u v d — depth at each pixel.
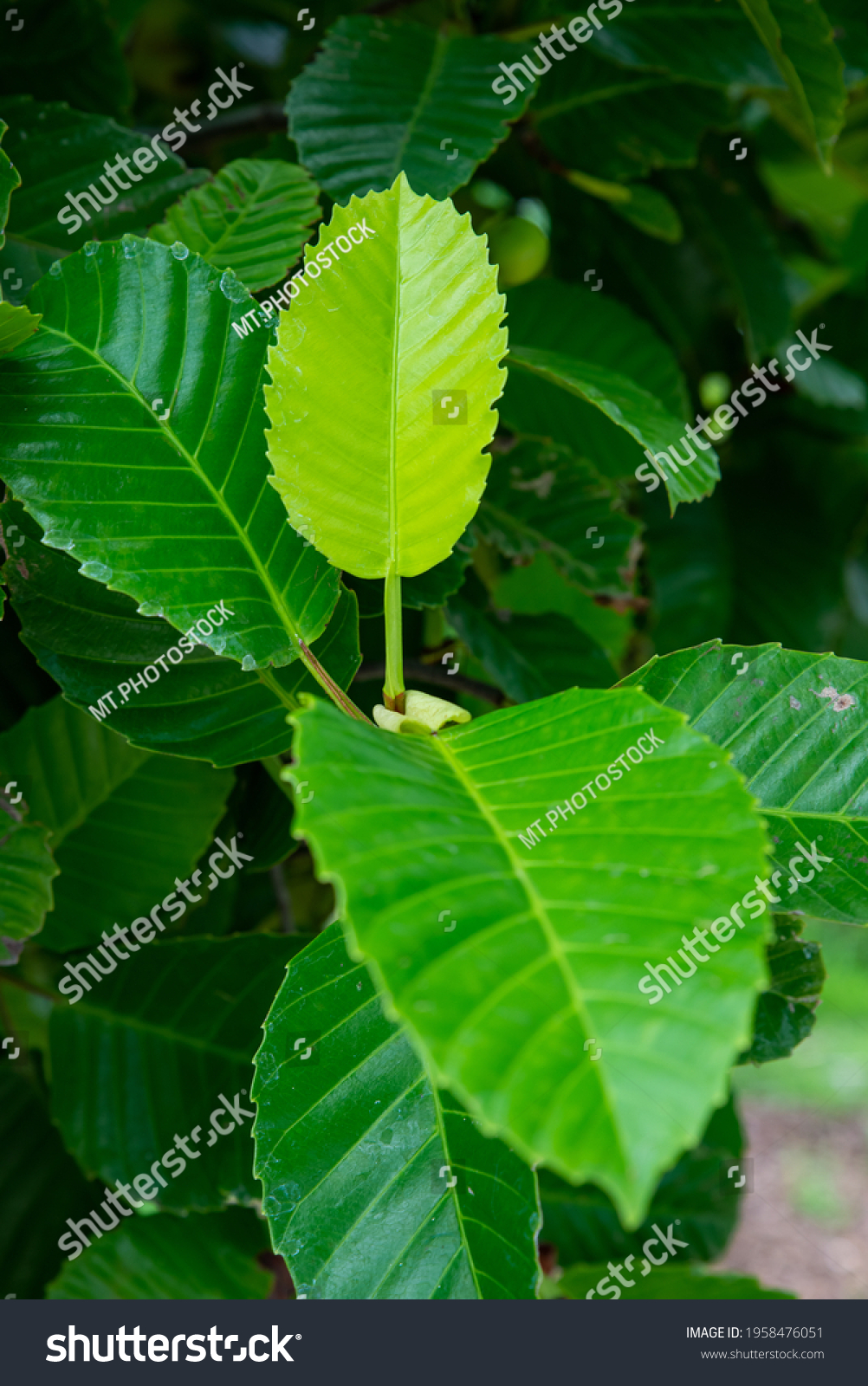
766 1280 3.13
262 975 1.07
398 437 0.83
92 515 0.84
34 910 0.94
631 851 0.72
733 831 0.72
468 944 0.69
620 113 1.27
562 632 1.14
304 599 0.86
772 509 1.68
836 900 0.90
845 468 1.70
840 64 1.07
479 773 0.77
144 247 0.87
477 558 1.29
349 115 1.04
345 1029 0.88
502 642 1.12
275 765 1.02
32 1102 1.18
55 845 1.06
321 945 0.89
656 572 1.56
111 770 1.05
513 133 1.33
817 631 1.64
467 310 0.82
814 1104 3.75
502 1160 0.88
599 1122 0.64
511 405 1.25
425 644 1.14
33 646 0.90
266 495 0.86
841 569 1.69
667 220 1.36
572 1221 1.30
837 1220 3.35
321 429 0.83
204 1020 1.07
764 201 1.73
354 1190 0.87
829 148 1.13
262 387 0.85
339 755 0.74
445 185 1.02
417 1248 0.87
